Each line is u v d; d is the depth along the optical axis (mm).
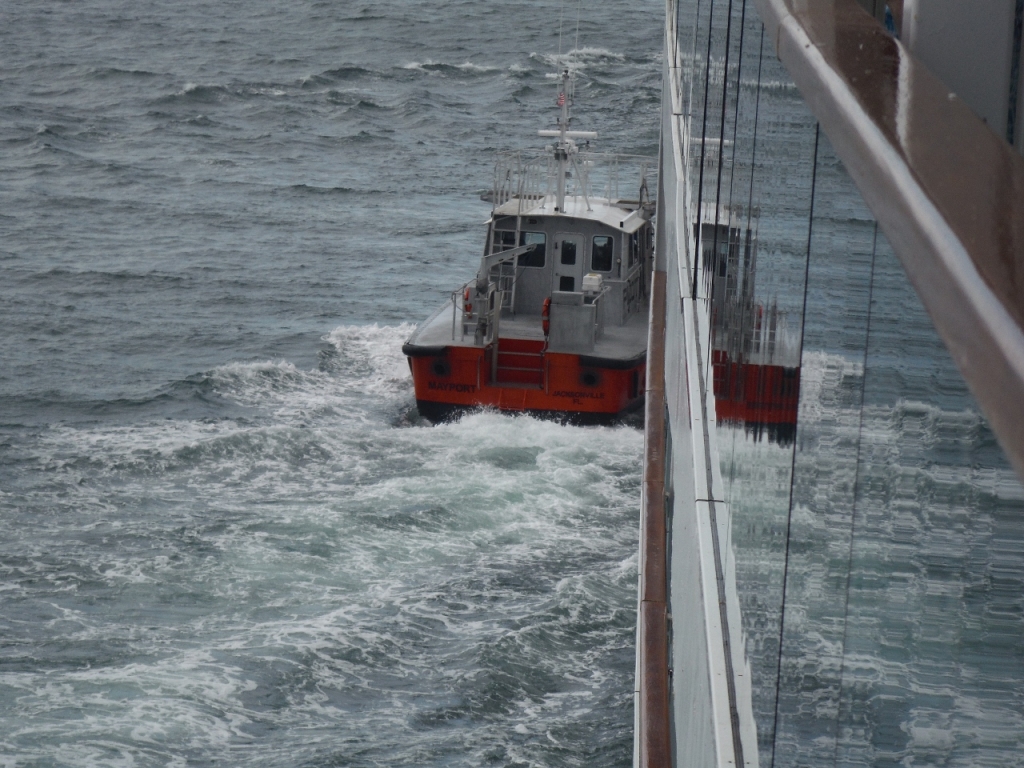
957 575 1646
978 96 2859
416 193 114688
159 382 59625
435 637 34156
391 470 46219
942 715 1743
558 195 54375
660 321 25391
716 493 6297
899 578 1993
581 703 31000
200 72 183500
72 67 179125
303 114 155625
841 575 2592
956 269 1432
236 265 87312
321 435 49438
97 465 47062
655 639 12773
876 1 4391
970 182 1619
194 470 46688
